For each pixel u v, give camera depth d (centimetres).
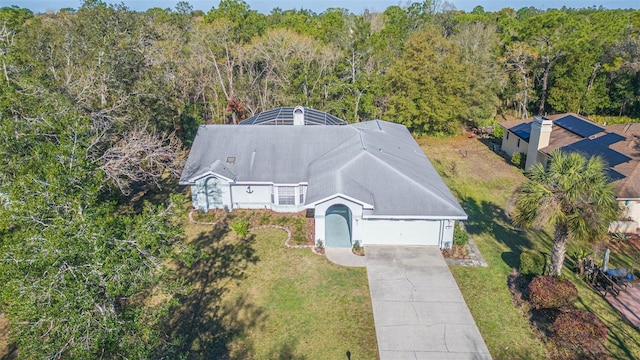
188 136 4256
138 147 2597
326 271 2350
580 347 1753
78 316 1192
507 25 7206
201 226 2839
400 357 1778
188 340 1866
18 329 1288
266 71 5509
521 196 1986
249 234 2739
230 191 2998
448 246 2547
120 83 3058
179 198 1491
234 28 6184
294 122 3475
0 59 2238
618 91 5372
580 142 3359
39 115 1888
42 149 1484
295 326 1952
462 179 3659
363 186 2598
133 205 3144
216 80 5422
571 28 5484
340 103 4822
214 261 2453
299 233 2741
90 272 1212
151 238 1317
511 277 2267
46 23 4834
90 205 1365
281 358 1777
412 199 2519
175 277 2298
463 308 2062
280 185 2936
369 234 2583
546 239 2659
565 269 2334
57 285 1178
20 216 1252
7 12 5934
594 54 5325
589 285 2192
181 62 4781
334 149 3125
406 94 4644
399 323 1964
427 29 4925
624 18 7031
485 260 2448
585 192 1847
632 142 3148
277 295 2158
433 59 4569
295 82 4938
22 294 1183
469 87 4897
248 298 2138
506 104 5944
